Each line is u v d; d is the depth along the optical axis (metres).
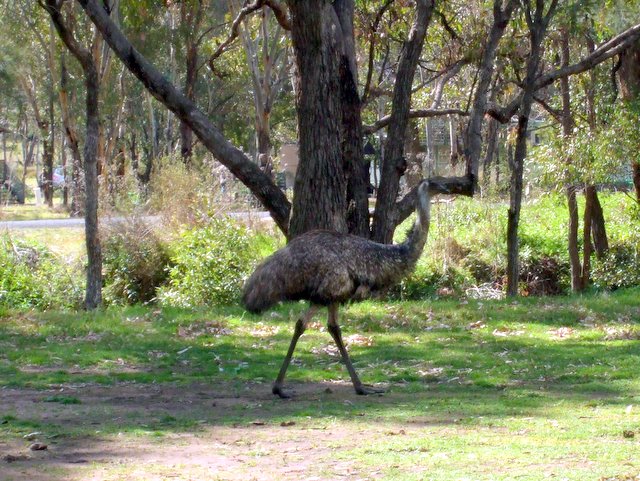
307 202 14.92
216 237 17.80
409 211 16.55
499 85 19.11
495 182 24.09
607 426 7.41
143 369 10.63
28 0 32.50
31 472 6.07
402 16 19.11
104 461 6.41
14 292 17.75
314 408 8.37
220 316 14.15
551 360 10.87
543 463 6.29
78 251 21.00
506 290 19.28
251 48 34.75
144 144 49.16
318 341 12.35
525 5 17.14
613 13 19.44
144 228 19.48
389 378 10.06
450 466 6.22
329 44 14.87
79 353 11.37
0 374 10.13
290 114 43.12
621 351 11.27
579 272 20.39
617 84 22.09
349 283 8.69
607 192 25.44
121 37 15.66
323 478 5.94
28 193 63.84
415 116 17.84
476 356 11.24
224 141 16.06
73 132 35.06
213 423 7.71
